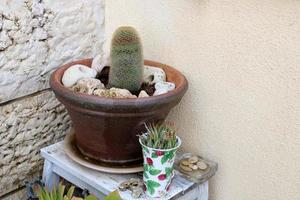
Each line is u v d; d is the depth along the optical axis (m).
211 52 1.51
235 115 1.52
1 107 1.51
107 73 1.58
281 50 1.38
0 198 1.60
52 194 1.37
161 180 1.40
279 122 1.44
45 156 1.57
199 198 1.54
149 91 1.52
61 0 1.56
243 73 1.47
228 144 1.56
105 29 1.74
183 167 1.52
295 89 1.39
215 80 1.53
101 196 1.49
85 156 1.50
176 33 1.57
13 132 1.56
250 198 1.56
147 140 1.39
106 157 1.48
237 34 1.45
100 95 1.41
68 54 1.64
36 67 1.56
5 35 1.45
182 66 1.59
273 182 1.50
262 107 1.46
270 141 1.47
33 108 1.59
